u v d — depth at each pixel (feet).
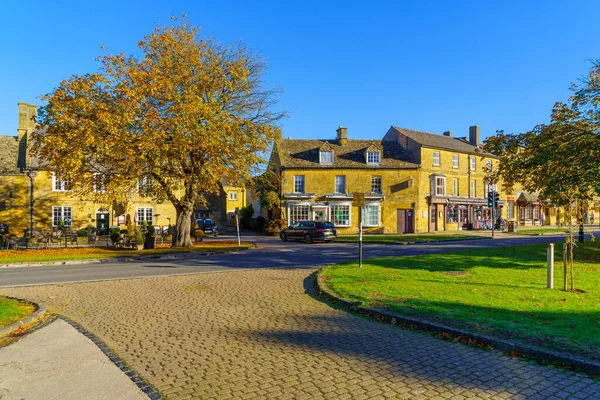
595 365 15.81
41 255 62.28
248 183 82.28
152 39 64.69
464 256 52.13
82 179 66.64
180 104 59.26
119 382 15.51
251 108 76.54
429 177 124.06
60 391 14.73
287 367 17.07
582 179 42.32
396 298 28.07
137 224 115.03
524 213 160.15
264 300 30.12
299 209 120.16
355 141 130.82
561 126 46.24
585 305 25.39
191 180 71.20
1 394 14.49
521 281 34.04
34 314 25.70
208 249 69.92
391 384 15.30
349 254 62.49
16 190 102.53
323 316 25.48
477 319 22.45
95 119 59.21
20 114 113.70
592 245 63.93
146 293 33.22
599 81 46.50
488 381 15.51
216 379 15.87
